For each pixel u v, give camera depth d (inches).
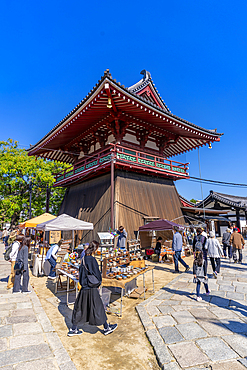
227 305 201.9
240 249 418.3
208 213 925.2
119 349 144.4
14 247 289.9
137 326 175.2
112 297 248.8
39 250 391.5
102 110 513.7
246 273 331.0
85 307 157.2
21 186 1007.0
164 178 695.7
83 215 625.3
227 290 247.4
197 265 223.9
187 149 842.2
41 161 1003.9
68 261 260.8
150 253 483.2
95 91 431.2
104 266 208.5
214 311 189.2
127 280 196.2
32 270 411.2
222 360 123.3
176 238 362.0
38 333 159.3
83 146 742.5
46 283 319.3
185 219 727.1
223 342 140.9
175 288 261.9
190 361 123.5
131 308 213.0
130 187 580.4
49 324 174.4
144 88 658.2
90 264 160.4
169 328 162.9
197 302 212.1
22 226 506.9
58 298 247.3
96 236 536.4
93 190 637.3
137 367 125.6
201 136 680.4
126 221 525.3
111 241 447.2
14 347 140.0
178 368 118.6
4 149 1019.3
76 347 146.9
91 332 168.6
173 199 690.8
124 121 568.4
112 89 420.5
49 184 946.7
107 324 163.6
